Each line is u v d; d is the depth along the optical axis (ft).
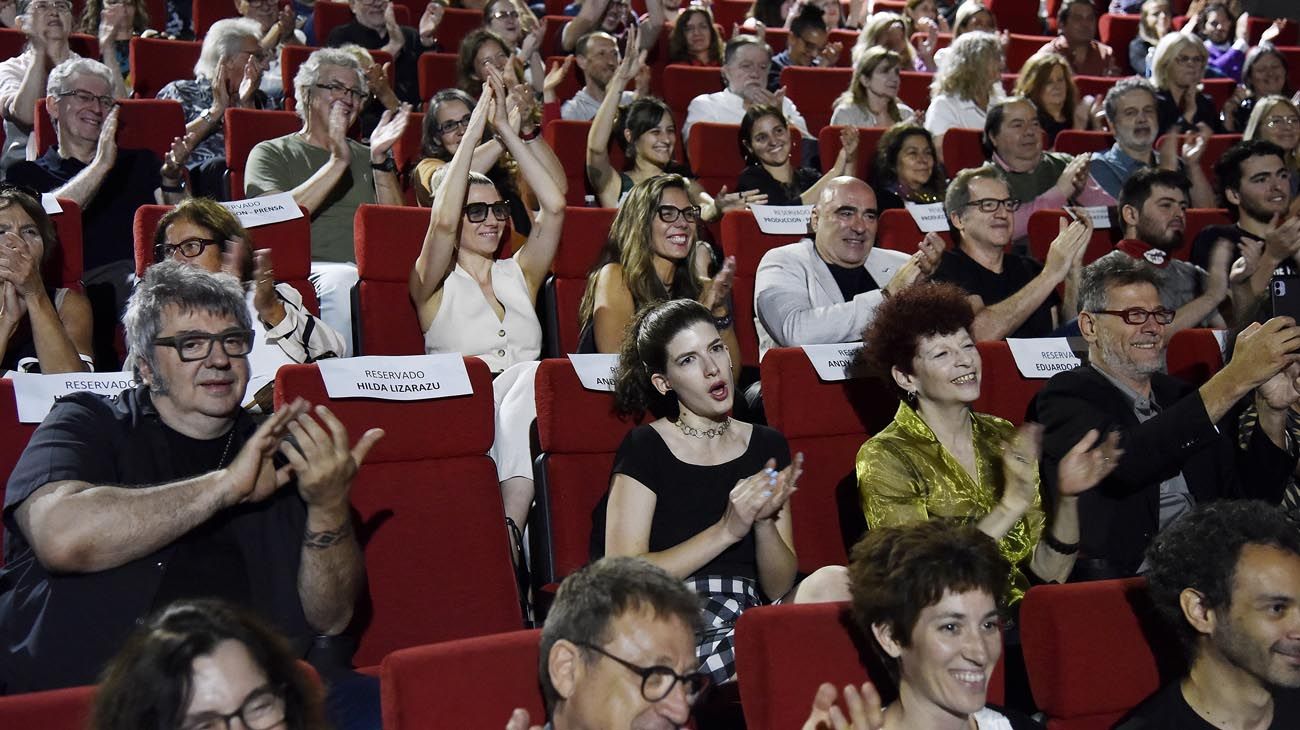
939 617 6.40
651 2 22.85
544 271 13.07
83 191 14.38
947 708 6.47
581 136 18.29
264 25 22.54
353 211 15.17
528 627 9.33
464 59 18.94
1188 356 12.01
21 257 10.23
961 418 9.47
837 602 7.14
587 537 9.53
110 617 7.06
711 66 23.38
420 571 8.76
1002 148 17.99
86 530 6.79
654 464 8.90
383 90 18.28
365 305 12.37
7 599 7.15
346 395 8.69
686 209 12.25
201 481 6.95
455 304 12.21
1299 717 6.98
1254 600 6.70
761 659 6.77
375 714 7.12
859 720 5.92
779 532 9.01
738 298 14.25
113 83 15.25
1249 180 15.72
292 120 16.39
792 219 14.56
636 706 5.78
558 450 9.64
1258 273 13.83
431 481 8.94
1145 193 14.97
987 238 13.50
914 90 23.39
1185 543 6.92
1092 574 9.50
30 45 18.37
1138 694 7.29
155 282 7.43
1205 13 28.66
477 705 6.34
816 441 10.34
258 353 11.02
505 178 15.52
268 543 7.51
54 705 5.52
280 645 4.99
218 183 16.22
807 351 10.38
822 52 24.73
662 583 5.98
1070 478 8.63
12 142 17.67
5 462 8.63
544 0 27.81
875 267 13.55
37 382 8.89
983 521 8.55
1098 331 10.44
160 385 7.41
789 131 18.49
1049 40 28.22
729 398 8.98
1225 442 10.28
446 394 8.99
